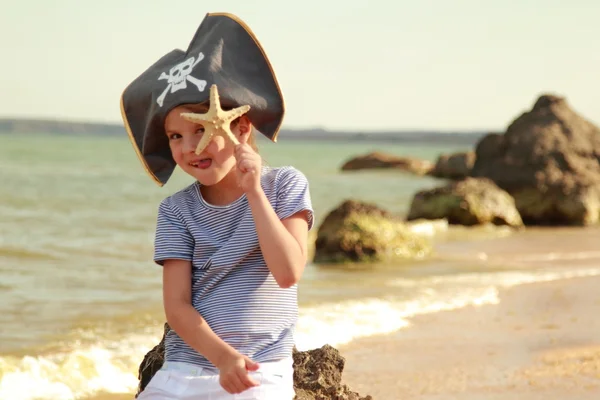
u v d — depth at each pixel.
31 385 5.23
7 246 12.07
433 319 7.25
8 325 6.92
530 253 12.36
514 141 19.55
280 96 2.87
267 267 2.85
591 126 20.05
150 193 24.67
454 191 16.77
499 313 7.50
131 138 2.95
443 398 4.90
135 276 9.80
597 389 5.03
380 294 8.51
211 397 2.75
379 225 11.52
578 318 7.23
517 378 5.30
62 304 7.93
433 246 13.16
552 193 18.16
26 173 31.80
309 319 7.07
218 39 2.82
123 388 5.34
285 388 2.77
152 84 2.83
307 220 2.89
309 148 120.31
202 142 2.63
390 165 41.56
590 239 14.73
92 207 19.83
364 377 5.37
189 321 2.75
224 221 2.87
